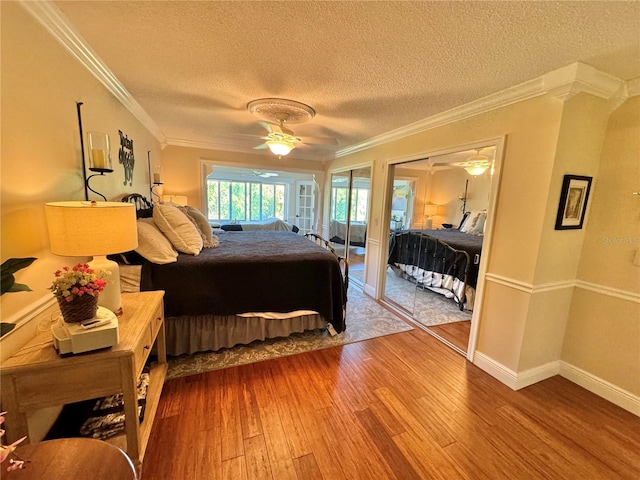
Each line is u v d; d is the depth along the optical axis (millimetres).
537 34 1423
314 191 6082
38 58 1333
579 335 2238
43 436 1397
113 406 1553
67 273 1131
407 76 1954
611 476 1498
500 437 1717
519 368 2156
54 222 1244
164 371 1950
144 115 3072
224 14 1357
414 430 1742
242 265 2432
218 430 1683
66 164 1599
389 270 4293
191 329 2391
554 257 2082
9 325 993
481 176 2830
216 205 8258
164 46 1673
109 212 1323
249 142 4605
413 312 3562
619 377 2023
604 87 1863
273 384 2121
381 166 3844
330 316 2730
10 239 1166
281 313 2629
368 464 1510
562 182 1951
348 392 2061
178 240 2492
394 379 2236
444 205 3299
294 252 2789
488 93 2182
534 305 2090
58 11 1352
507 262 2205
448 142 2734
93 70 1881
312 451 1572
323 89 2232
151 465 1453
